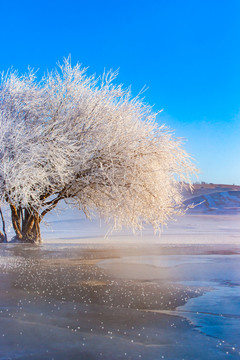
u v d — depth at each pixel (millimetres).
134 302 5508
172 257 10883
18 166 13891
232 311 5004
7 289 6441
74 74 16109
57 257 10969
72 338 3881
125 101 15656
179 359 3363
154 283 7035
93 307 5199
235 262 9844
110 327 4258
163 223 16188
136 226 15758
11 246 14492
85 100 15781
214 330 4164
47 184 14625
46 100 15953
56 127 15227
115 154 14680
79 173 15102
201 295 5996
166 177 15508
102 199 15719
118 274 8055
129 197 14961
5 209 16406
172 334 4023
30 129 14953
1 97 15625
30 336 3924
